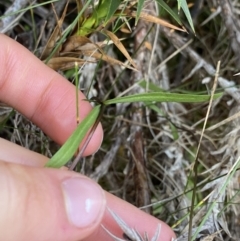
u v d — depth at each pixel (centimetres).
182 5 11
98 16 12
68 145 10
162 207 15
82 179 10
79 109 13
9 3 17
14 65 13
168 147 15
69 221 10
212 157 15
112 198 13
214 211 13
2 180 9
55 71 13
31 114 13
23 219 9
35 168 10
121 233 12
